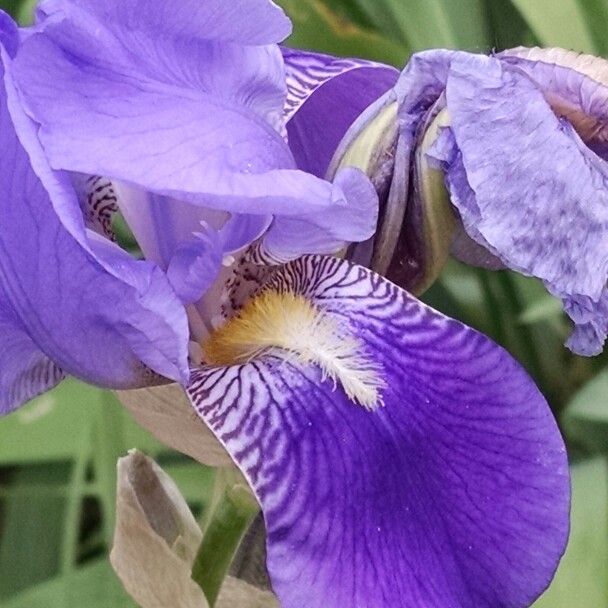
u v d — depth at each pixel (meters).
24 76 0.12
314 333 0.15
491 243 0.14
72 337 0.14
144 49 0.14
